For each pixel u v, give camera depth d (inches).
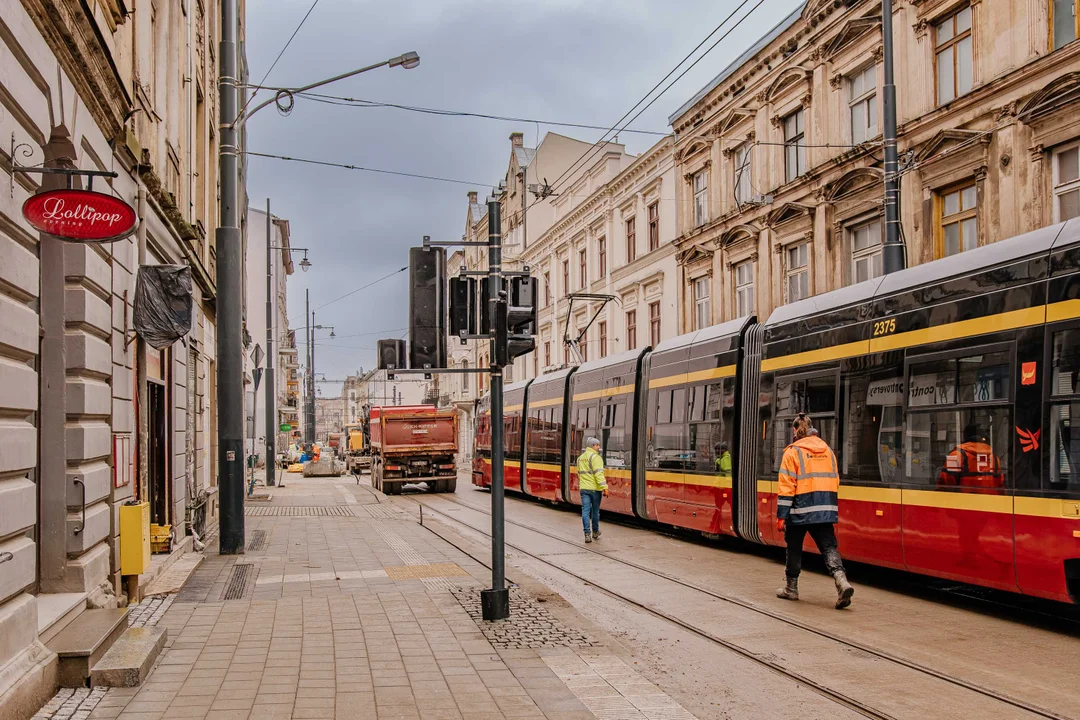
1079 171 617.9
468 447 2481.5
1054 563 307.9
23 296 251.3
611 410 767.1
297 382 3828.7
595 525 619.5
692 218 1186.0
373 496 1176.2
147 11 439.8
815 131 910.4
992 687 249.6
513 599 378.9
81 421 309.3
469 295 345.1
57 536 296.8
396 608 358.3
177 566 471.8
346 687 247.9
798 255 956.0
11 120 241.4
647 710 229.5
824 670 272.2
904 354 394.0
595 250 1549.0
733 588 420.2
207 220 730.8
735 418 547.5
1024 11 650.8
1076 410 303.9
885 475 400.2
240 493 541.6
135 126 410.9
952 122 719.7
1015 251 340.8
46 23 262.2
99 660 254.2
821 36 898.1
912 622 338.6
